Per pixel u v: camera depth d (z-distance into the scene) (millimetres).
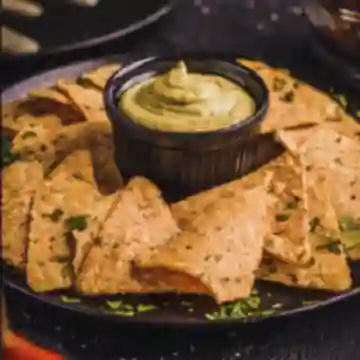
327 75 788
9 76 779
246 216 624
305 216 630
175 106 648
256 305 600
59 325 600
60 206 634
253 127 650
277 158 667
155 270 606
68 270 606
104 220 624
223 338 601
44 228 623
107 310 594
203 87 655
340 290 604
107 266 604
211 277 595
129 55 769
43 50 778
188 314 595
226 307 597
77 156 668
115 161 671
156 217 626
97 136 691
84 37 804
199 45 838
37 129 706
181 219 630
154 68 683
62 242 618
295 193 644
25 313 602
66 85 723
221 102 657
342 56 800
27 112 725
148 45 828
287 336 603
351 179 665
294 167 660
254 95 674
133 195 637
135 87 676
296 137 684
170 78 653
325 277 606
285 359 595
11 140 704
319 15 811
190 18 873
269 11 885
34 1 824
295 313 592
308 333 604
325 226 633
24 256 615
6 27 808
